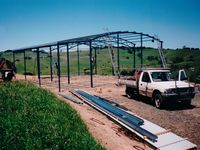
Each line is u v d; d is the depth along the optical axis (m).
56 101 9.94
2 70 19.77
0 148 4.94
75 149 5.43
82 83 26.41
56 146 5.36
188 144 7.37
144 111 12.35
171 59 64.50
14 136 5.42
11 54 97.50
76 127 6.97
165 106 13.55
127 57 83.81
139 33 24.22
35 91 11.08
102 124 9.13
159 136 8.11
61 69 64.94
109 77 32.12
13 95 9.42
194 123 9.77
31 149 5.07
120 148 6.88
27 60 83.00
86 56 100.19
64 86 23.91
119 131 8.79
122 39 25.73
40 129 6.14
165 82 13.55
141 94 15.00
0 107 7.67
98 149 5.73
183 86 12.78
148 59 79.56
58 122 6.93
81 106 12.58
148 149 7.26
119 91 19.98
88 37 23.20
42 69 64.12
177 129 9.06
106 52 104.75
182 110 12.34
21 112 7.24
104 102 13.56
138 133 8.37
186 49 83.88
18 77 35.78
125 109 12.66
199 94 17.19
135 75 15.71
